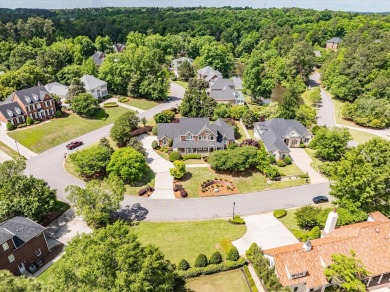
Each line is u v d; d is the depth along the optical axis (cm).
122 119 7519
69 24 18862
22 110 8144
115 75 10725
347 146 7438
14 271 3800
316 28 19025
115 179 4938
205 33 19662
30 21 16050
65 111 9169
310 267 3497
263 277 3522
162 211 5156
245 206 5338
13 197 4406
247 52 18462
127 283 2561
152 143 7325
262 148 6359
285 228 4769
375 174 4234
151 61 10862
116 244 2866
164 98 10544
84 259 2666
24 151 6944
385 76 10231
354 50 12488
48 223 4797
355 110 9144
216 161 6188
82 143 7444
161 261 2961
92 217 4428
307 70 12800
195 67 14562
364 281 3612
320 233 4372
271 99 11469
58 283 2573
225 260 4078
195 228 4747
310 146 7144
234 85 11306
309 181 6094
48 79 10662
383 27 17188
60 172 6231
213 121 8669
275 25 19550
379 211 4584
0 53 13188
